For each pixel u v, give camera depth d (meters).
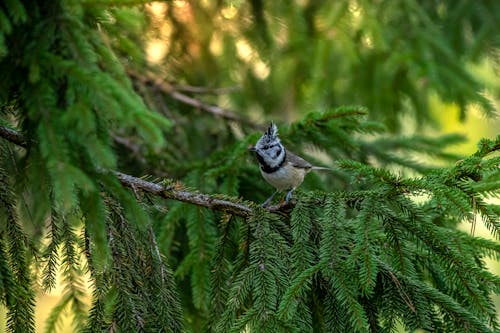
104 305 5.80
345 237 5.75
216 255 6.61
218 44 11.27
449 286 6.08
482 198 5.43
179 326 5.97
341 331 5.77
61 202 5.09
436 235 5.63
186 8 10.56
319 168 9.41
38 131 5.16
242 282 5.81
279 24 10.84
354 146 9.27
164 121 5.20
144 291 5.97
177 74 11.11
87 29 5.75
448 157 10.55
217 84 11.98
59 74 5.31
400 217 5.74
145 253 6.07
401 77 11.25
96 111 5.44
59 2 5.62
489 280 5.48
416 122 11.78
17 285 5.91
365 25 10.36
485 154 5.66
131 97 5.36
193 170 9.57
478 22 11.75
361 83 11.41
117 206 6.00
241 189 9.34
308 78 11.51
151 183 6.32
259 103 12.38
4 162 6.34
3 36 5.23
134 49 6.59
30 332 6.00
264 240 6.02
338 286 5.54
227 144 11.05
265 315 5.57
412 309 5.61
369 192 5.88
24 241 6.11
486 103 10.52
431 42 10.80
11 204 5.96
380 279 5.84
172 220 8.30
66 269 6.11
